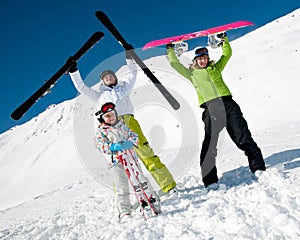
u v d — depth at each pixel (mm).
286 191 2969
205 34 4152
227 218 2768
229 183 3895
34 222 4785
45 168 35906
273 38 31359
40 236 3867
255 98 18016
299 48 23797
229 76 23016
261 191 3066
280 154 4660
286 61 21875
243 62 24516
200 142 10367
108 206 4281
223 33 4223
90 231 3494
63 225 4066
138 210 3729
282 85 18266
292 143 5508
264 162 4152
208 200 3375
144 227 3043
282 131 7785
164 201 3785
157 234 2850
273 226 2490
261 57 24000
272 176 3408
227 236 2469
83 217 4152
